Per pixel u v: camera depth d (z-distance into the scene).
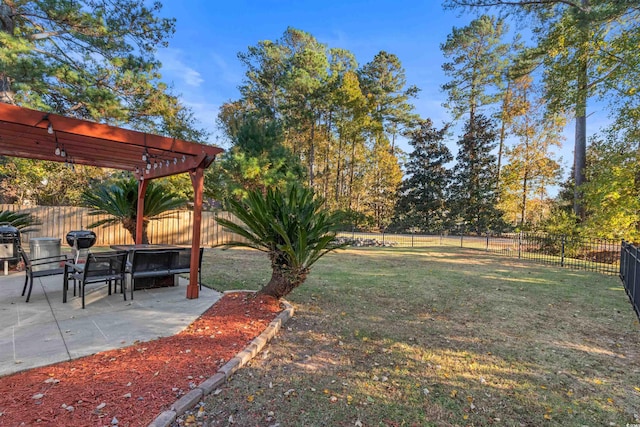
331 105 23.61
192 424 2.09
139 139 4.40
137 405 2.18
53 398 2.21
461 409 2.40
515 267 9.48
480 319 4.52
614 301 5.66
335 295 5.59
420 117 29.70
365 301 5.29
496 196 25.80
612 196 11.10
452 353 3.38
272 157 11.91
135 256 4.77
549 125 17.11
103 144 4.98
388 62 27.94
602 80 11.38
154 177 6.79
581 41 11.27
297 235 4.37
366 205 30.98
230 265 8.27
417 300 5.44
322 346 3.44
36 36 9.57
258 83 25.73
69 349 3.01
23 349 2.98
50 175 12.62
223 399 2.38
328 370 2.92
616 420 2.31
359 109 23.22
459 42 23.33
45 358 2.80
